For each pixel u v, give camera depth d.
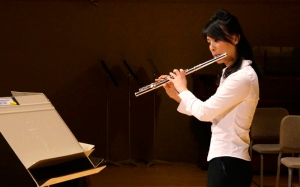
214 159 2.38
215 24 2.39
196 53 6.96
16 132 1.92
